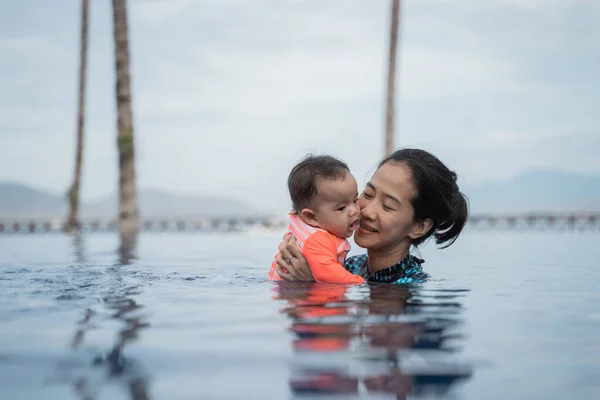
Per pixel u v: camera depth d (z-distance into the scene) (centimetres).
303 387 130
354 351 158
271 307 226
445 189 319
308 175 314
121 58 1212
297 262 314
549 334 180
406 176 313
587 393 127
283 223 2005
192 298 250
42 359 151
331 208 311
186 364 146
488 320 201
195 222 2006
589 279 336
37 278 333
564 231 1625
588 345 166
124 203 1235
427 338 173
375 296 257
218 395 125
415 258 340
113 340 171
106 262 484
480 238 1091
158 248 733
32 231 1834
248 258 535
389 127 1270
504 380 135
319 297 254
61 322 197
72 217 1712
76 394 125
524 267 425
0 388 129
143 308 224
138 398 123
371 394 126
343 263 346
